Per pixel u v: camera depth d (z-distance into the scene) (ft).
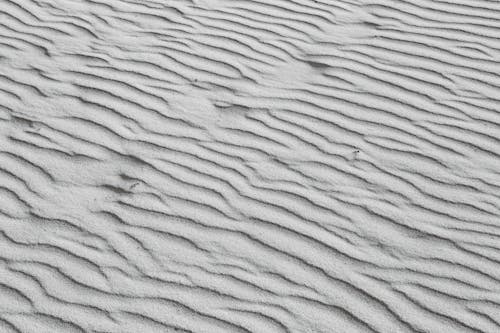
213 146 17.12
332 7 22.79
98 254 14.33
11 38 20.94
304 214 15.29
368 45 20.90
